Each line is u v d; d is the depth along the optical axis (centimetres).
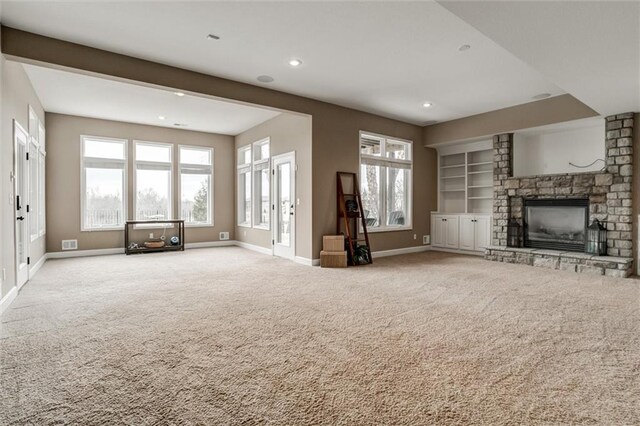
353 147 647
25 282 454
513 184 641
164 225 793
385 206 721
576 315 327
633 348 254
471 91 543
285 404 183
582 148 615
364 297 388
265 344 260
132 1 303
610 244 539
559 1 228
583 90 413
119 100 590
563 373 217
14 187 390
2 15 325
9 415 173
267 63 437
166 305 358
